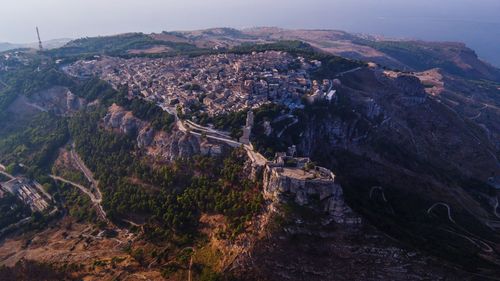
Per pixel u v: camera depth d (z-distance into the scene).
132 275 197.75
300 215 188.38
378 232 189.00
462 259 194.12
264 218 194.12
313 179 193.00
